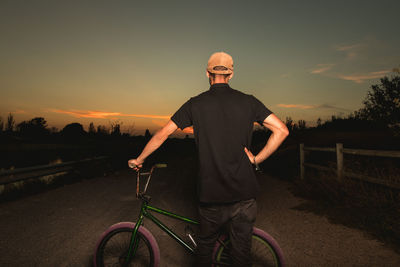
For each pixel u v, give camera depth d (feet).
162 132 5.66
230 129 5.20
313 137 43.37
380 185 14.25
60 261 9.40
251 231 5.30
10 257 9.70
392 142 25.57
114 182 26.94
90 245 10.77
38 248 10.47
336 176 18.28
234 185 5.11
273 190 22.15
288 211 15.49
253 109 5.32
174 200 18.52
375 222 12.18
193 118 5.40
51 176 27.04
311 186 19.34
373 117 20.92
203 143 5.27
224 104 5.30
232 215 5.22
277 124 5.17
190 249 6.53
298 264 8.98
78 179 27.91
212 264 6.20
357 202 14.76
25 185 21.59
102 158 35.14
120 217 14.52
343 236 11.32
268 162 39.04
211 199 5.13
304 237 11.38
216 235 5.53
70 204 17.44
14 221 13.84
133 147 52.21
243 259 5.25
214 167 5.16
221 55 5.57
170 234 6.68
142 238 6.79
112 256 6.99
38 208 16.46
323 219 13.67
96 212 15.51
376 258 9.28
